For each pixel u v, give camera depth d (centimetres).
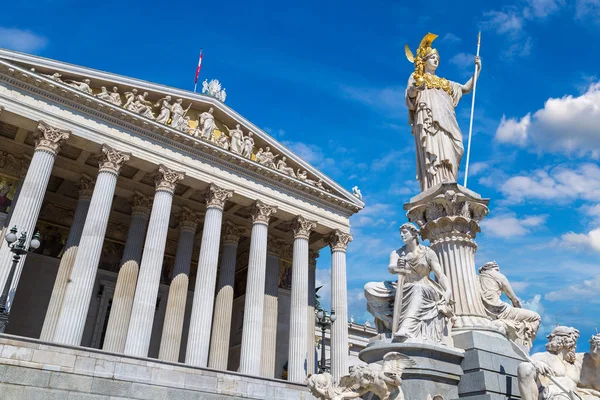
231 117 4631
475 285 1078
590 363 813
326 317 3394
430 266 997
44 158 3466
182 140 4172
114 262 4800
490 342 934
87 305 3281
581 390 792
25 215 3241
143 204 4522
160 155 4053
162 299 4916
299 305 4341
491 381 857
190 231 4722
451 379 884
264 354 4628
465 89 1372
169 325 4225
